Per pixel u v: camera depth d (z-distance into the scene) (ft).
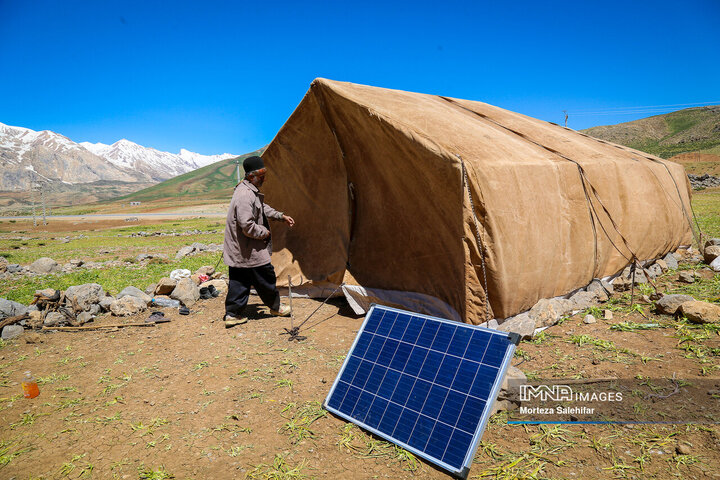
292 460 11.68
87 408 14.87
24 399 15.58
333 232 26.20
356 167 23.99
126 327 23.32
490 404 10.91
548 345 18.02
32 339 21.40
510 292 18.80
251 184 21.81
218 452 12.15
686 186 35.22
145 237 138.41
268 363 17.80
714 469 10.09
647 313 20.86
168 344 20.65
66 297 25.95
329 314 24.12
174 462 11.77
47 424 13.93
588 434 11.89
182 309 25.54
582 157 24.72
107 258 72.38
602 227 24.22
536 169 20.59
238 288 22.22
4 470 11.71
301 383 15.96
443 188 18.99
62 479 11.26
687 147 655.76
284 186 27.58
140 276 44.80
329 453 11.93
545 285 20.80
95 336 22.16
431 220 20.45
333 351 18.76
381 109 21.13
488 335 12.02
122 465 11.74
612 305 22.62
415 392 12.49
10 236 187.21
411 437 11.84
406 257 22.52
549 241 20.74
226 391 15.64
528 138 25.41
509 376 13.97
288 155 26.61
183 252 68.33
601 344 17.46
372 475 10.99
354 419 13.17
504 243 18.42
